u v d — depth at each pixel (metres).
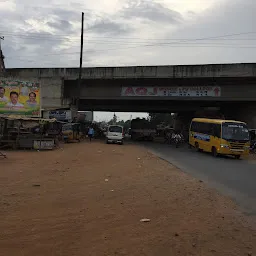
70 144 27.53
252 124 33.12
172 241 5.05
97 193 8.51
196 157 20.30
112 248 4.71
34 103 26.50
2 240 4.98
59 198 7.83
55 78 33.84
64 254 4.46
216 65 29.75
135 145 30.12
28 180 10.22
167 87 33.34
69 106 33.53
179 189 9.29
